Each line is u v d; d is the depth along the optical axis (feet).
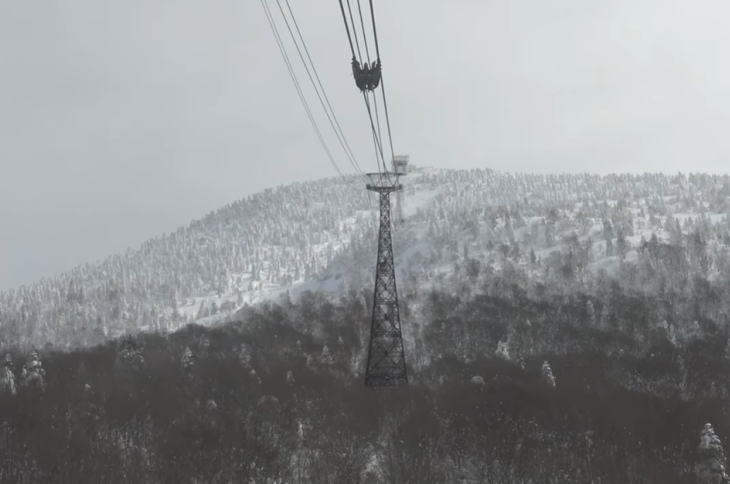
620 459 238.68
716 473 220.23
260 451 228.63
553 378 337.93
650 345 546.67
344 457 238.27
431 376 425.69
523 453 242.58
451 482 238.07
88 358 423.23
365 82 94.68
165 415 262.67
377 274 225.35
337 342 573.74
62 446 217.56
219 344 547.49
